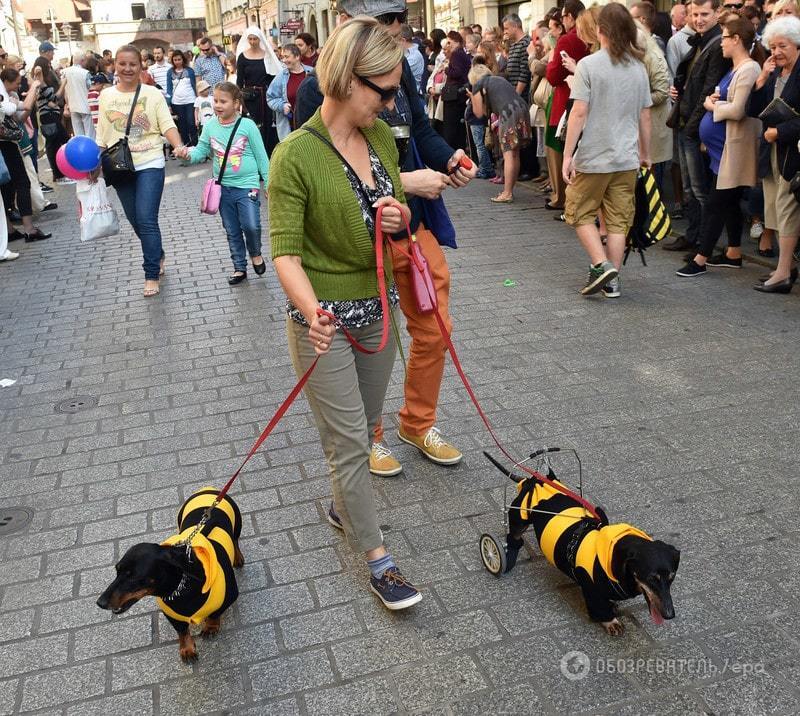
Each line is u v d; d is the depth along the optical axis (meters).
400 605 2.90
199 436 4.40
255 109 11.66
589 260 7.32
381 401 3.18
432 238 3.70
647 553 2.47
